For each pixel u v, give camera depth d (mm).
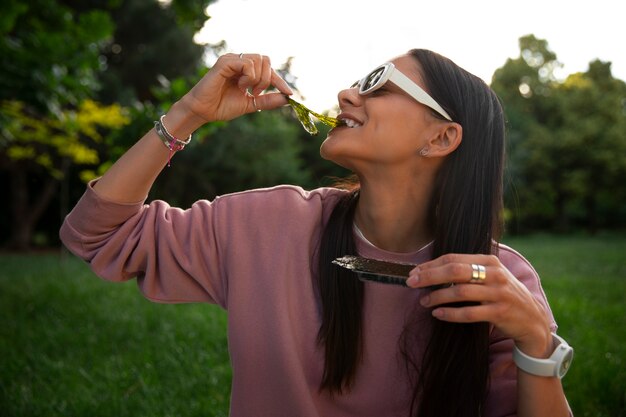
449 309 1184
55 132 10969
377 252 1518
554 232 34219
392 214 1510
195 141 3398
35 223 21859
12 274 9578
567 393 3232
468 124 1473
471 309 1177
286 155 22156
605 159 31672
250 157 21547
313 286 1524
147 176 1474
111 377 3549
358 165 1468
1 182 20859
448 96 1455
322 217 1603
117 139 3658
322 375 1477
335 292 1463
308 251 1527
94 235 1522
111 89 17938
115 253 1530
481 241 1479
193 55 20438
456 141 1440
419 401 1472
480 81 1550
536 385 1272
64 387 3377
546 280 8969
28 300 6246
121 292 6992
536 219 35344
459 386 1427
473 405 1425
